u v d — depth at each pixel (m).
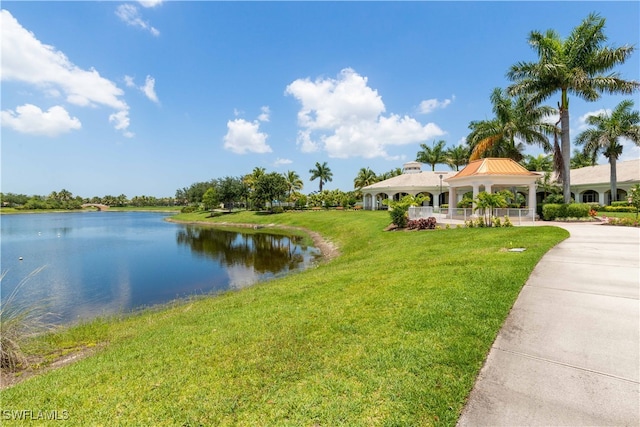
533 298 5.62
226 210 73.31
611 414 2.95
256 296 8.83
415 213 22.23
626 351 3.88
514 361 3.85
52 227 49.72
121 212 116.94
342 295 7.09
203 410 3.50
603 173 33.72
